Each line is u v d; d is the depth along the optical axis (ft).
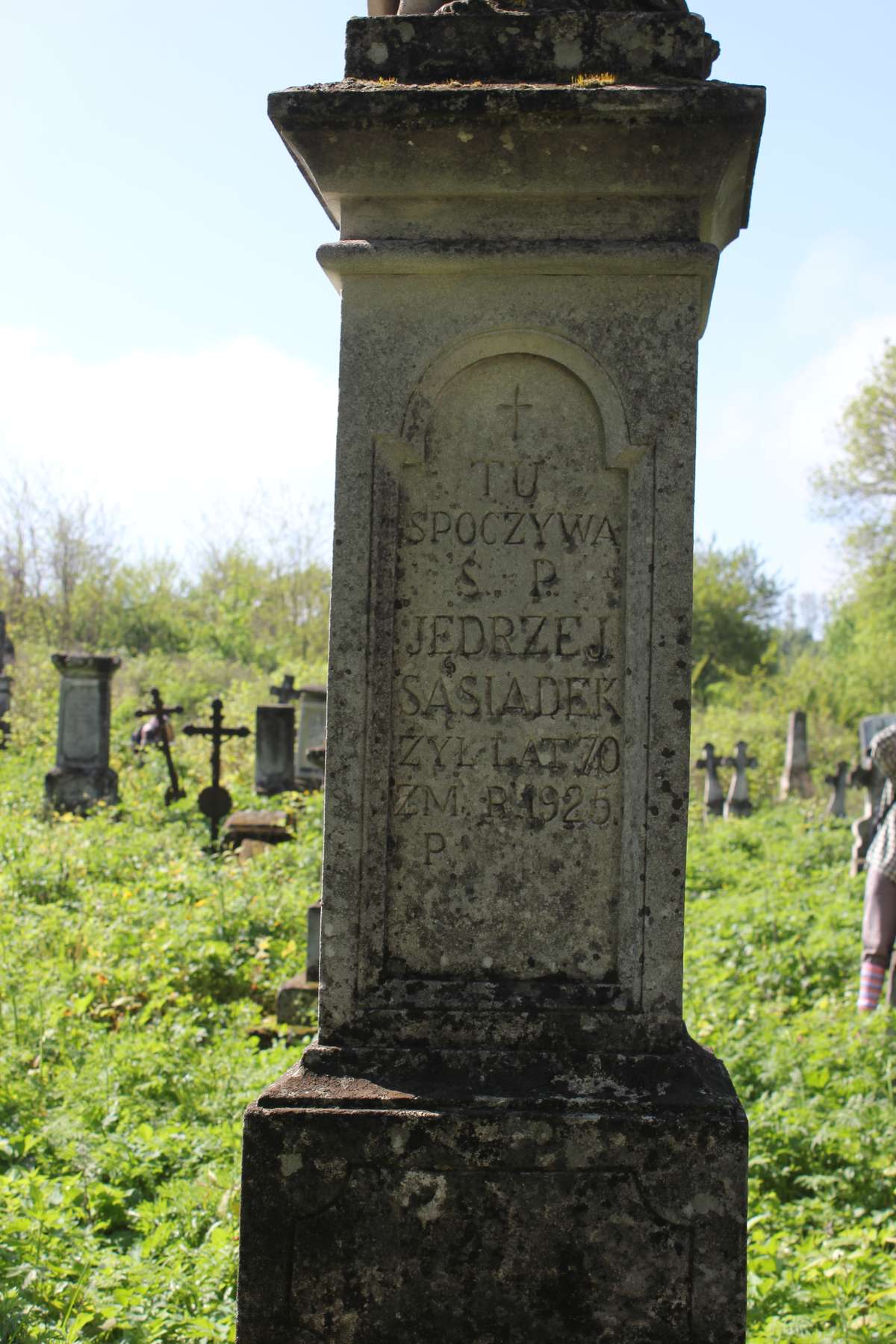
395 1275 8.87
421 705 9.64
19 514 98.43
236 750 52.39
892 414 99.76
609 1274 8.83
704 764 51.78
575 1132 8.87
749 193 9.98
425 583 9.66
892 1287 10.68
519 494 9.63
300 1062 9.46
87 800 40.78
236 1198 12.19
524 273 9.50
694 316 9.43
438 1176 8.90
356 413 9.57
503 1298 8.85
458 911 9.62
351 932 9.52
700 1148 8.84
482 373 9.67
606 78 9.33
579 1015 9.41
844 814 51.11
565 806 9.59
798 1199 13.83
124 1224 12.53
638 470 9.48
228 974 21.38
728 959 23.00
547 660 9.62
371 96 9.08
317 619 104.37
